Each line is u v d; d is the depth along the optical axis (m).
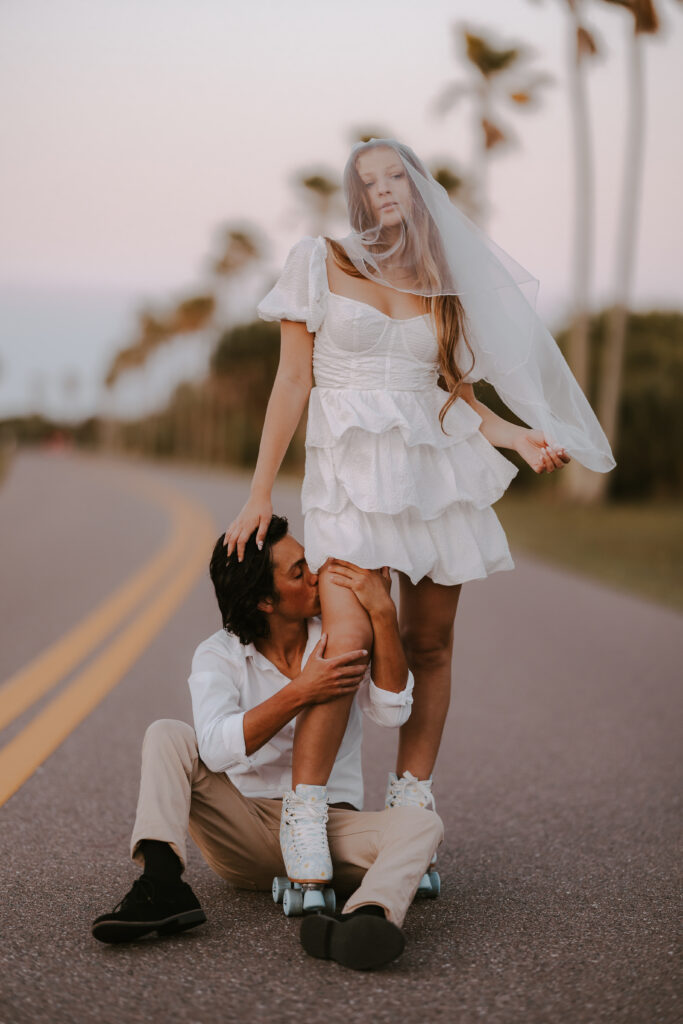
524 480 34.31
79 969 2.69
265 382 80.81
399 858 2.81
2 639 8.17
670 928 3.02
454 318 3.13
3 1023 2.37
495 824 4.11
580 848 3.81
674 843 3.86
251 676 3.20
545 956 2.82
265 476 3.09
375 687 3.02
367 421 3.03
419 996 2.56
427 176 3.18
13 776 4.62
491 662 7.63
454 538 3.16
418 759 3.22
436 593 3.22
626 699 6.45
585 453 3.29
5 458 85.19
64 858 3.61
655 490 33.72
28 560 14.16
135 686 6.58
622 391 33.97
